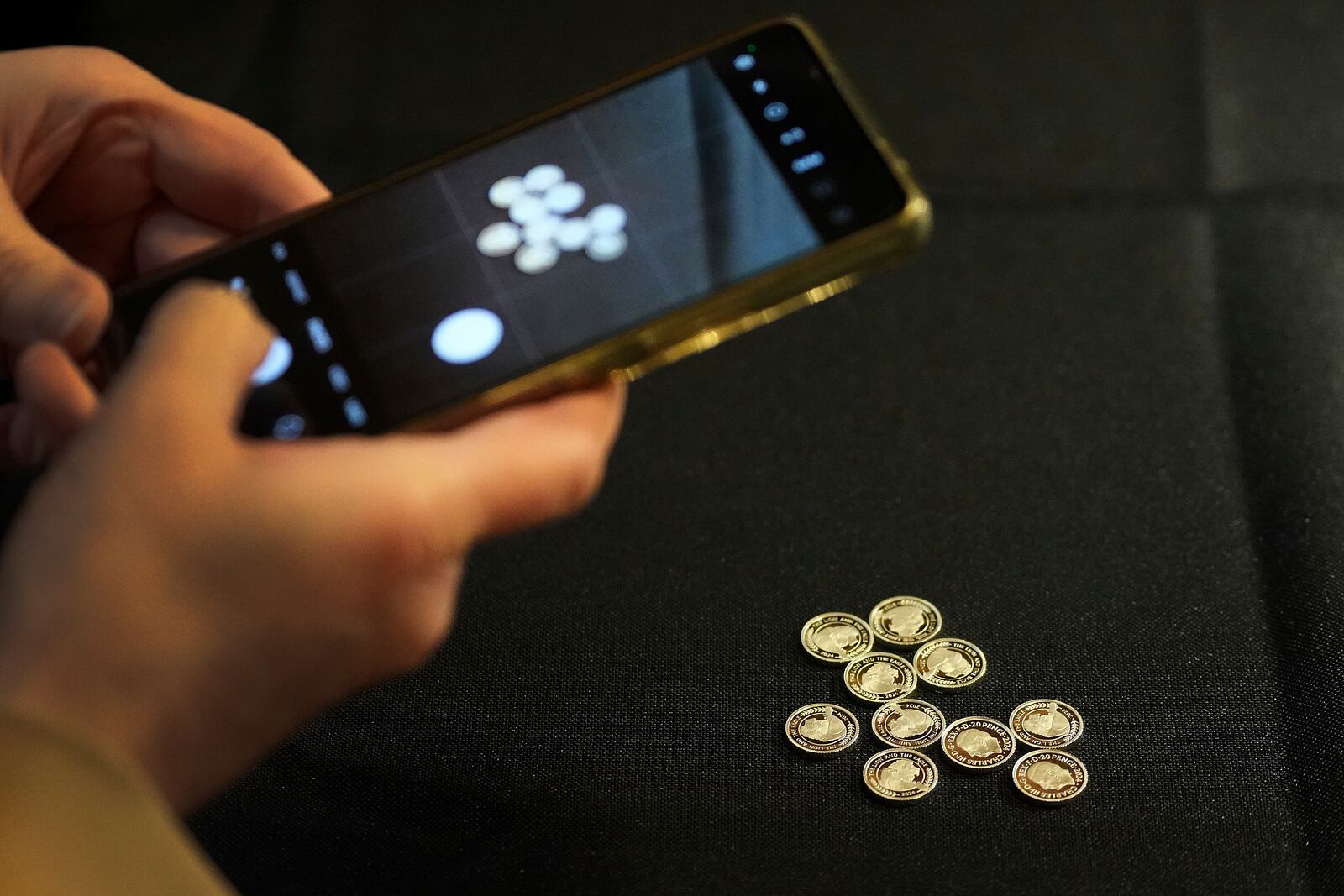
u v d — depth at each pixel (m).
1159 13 0.63
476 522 0.36
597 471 0.38
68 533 0.33
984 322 0.53
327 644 0.35
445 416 0.38
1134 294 0.53
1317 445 0.48
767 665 0.45
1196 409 0.50
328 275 0.40
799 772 0.42
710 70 0.42
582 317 0.39
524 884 0.40
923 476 0.49
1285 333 0.51
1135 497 0.48
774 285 0.39
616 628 0.46
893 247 0.39
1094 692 0.43
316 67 0.63
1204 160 0.57
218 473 0.34
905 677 0.44
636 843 0.41
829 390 0.51
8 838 0.32
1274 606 0.45
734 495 0.48
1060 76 0.61
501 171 0.41
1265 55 0.61
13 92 0.46
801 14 0.64
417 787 0.42
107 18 0.65
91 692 0.33
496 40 0.64
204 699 0.34
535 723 0.44
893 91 0.61
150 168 0.48
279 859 0.41
